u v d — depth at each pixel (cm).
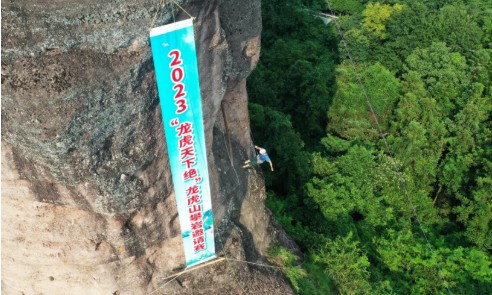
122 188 1346
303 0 4925
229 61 1563
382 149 3155
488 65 3831
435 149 3219
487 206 2859
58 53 1113
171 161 1400
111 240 1467
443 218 3120
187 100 1319
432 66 3762
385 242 2548
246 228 1895
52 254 1488
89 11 1114
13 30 1070
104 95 1179
